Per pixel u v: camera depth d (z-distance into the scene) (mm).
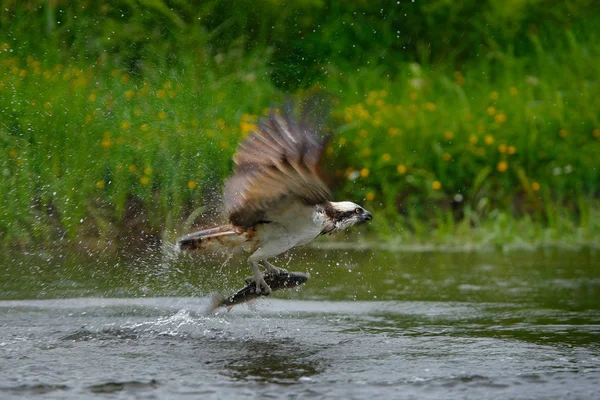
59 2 16578
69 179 13305
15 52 15805
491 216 15109
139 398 6305
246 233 7961
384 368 7105
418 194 15406
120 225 13031
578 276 11719
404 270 12195
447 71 18953
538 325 8812
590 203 15359
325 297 10352
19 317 9031
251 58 16828
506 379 6805
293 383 6672
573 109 16828
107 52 16125
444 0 19875
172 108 14711
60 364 7156
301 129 7008
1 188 13016
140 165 13703
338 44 18438
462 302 10047
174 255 12250
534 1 20125
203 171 13727
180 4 17375
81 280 10992
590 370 7062
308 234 7973
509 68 18547
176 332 8398
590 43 19297
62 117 13906
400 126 15961
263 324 8812
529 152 15781
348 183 15195
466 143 15852
